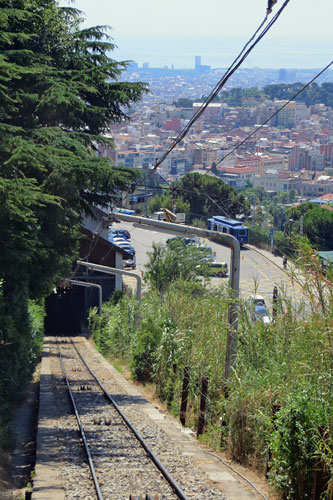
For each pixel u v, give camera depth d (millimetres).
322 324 12250
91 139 24453
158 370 23844
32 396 23859
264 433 13102
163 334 22766
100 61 29109
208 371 17859
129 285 68625
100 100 28125
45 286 25094
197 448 15133
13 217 16297
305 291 12789
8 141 17016
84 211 26719
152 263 46844
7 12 19891
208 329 19703
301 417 10867
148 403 22281
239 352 16000
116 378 29562
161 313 27672
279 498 11242
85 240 25781
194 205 94875
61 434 16641
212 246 84625
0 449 13914
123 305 41094
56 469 13000
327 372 11781
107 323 45375
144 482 12133
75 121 24984
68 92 23016
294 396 11750
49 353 42844
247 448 13820
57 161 19469
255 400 13648
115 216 19875
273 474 11781
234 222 83750
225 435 14883
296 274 12773
